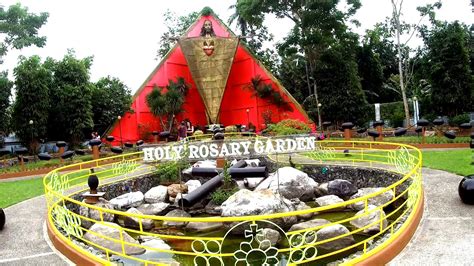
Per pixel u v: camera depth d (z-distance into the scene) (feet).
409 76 143.64
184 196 49.88
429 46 109.19
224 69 129.08
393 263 23.06
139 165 69.26
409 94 158.71
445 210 32.53
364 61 164.66
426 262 22.84
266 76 129.90
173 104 123.85
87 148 108.17
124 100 120.06
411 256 23.82
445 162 54.70
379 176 54.70
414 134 97.40
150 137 124.77
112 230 35.53
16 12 131.03
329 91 128.98
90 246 31.58
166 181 63.31
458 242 25.41
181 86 129.70
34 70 102.17
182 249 36.99
